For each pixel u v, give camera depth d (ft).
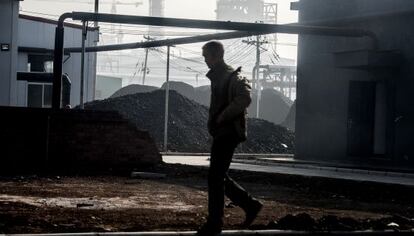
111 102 152.35
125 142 55.42
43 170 50.62
